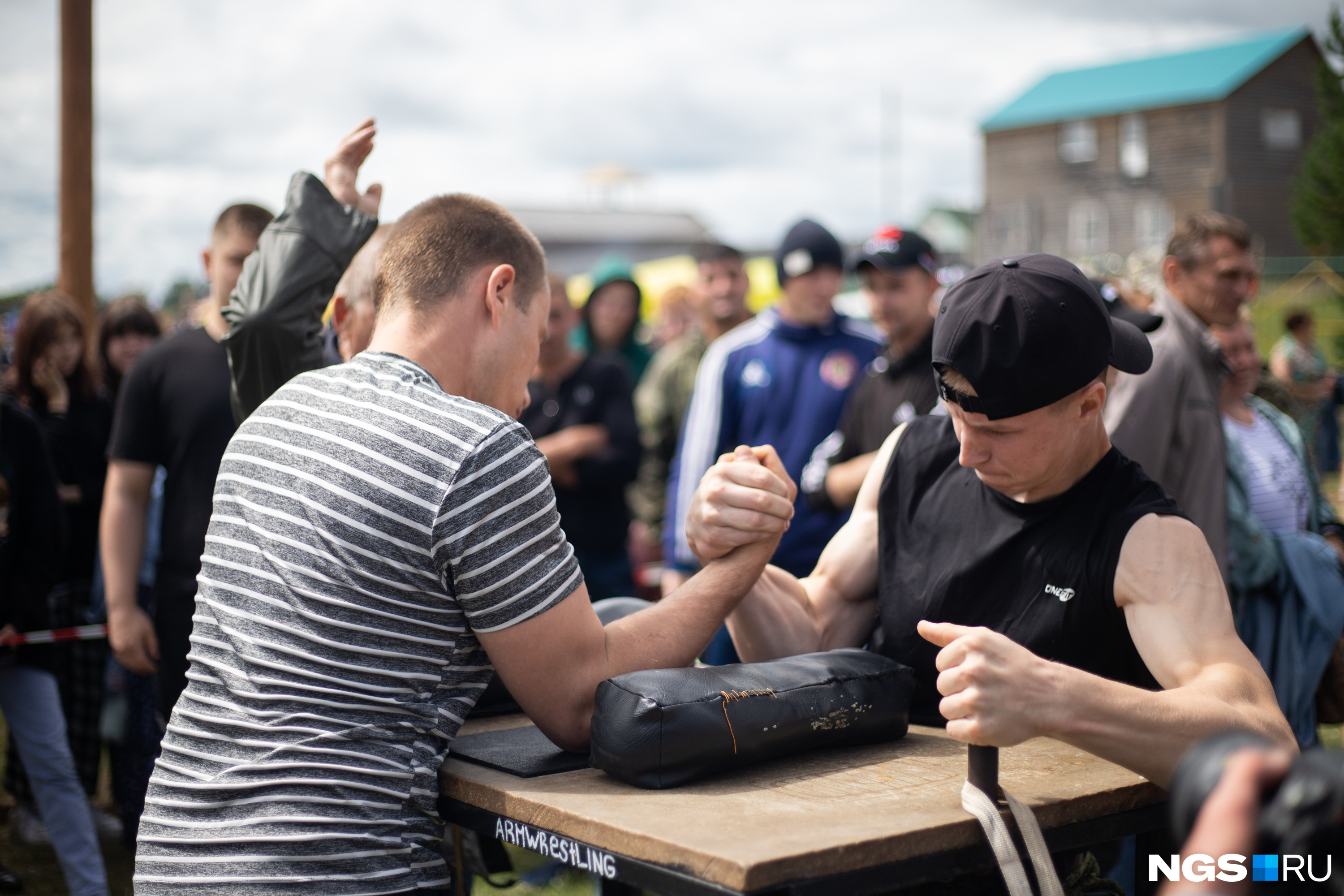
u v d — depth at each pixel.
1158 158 32.50
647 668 1.39
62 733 2.97
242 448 1.40
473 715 1.63
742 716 1.25
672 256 40.34
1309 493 2.90
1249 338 2.89
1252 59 31.95
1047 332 1.25
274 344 1.93
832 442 3.43
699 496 1.50
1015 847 1.08
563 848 1.15
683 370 5.28
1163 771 1.10
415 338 1.48
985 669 1.07
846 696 1.35
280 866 1.21
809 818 1.10
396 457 1.29
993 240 35.62
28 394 3.65
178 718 1.35
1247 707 1.15
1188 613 1.25
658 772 1.21
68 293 4.09
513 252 1.54
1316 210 20.14
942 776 1.26
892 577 1.57
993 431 1.31
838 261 3.78
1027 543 1.41
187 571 2.55
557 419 4.04
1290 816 0.52
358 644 1.28
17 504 2.92
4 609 2.91
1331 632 2.44
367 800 1.26
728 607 1.47
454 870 1.52
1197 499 2.41
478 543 1.27
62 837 2.93
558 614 1.31
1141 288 2.89
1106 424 2.38
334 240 2.00
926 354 3.19
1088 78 34.97
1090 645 1.35
